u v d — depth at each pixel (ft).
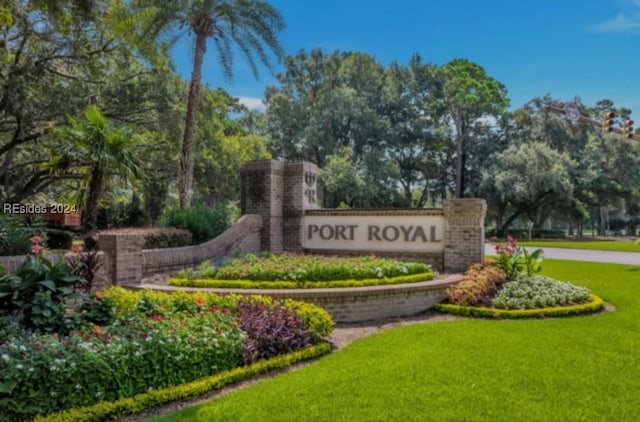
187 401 13.05
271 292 22.58
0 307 15.57
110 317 16.71
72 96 50.75
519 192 111.34
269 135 128.16
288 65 133.49
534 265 30.86
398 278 25.99
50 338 13.67
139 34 46.73
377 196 118.52
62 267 17.17
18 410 10.91
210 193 86.02
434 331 20.30
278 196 39.17
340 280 25.03
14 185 63.10
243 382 14.51
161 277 27.89
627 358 16.20
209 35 48.24
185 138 48.11
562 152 123.54
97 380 12.14
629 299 28.45
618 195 122.72
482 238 32.35
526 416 11.46
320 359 16.75
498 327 21.12
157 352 13.41
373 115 122.21
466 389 13.21
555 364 15.49
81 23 48.55
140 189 69.67
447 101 128.06
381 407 11.96
